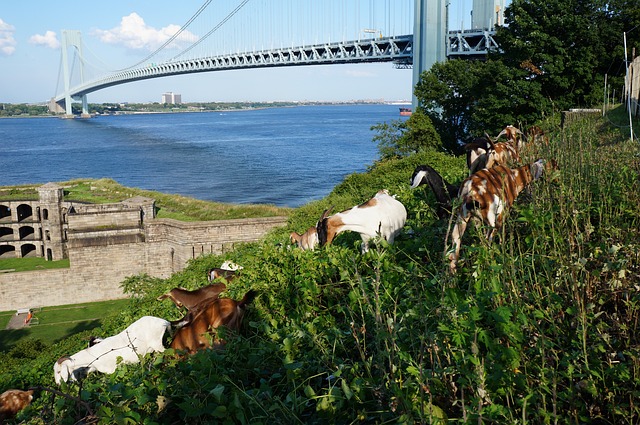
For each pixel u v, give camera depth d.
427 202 12.03
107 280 44.62
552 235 6.64
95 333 16.75
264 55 106.38
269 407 4.98
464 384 4.20
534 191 7.99
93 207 46.12
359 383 4.84
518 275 5.77
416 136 48.88
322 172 102.44
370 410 4.90
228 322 7.25
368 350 5.90
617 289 5.60
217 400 4.96
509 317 4.59
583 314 4.71
